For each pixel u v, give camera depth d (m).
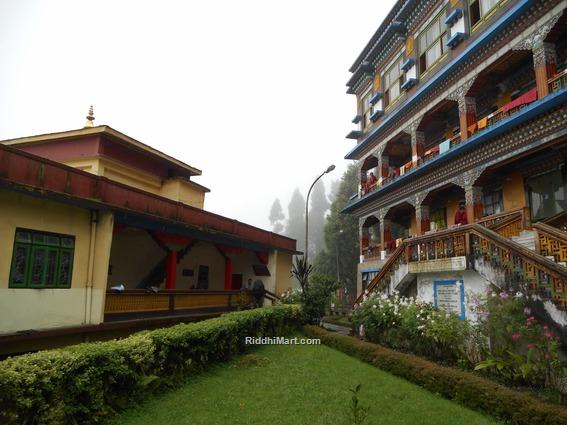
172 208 15.30
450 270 10.45
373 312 12.20
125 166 18.06
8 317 9.48
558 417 5.54
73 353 6.00
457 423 6.12
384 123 22.42
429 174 18.31
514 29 13.67
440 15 18.84
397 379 8.73
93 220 12.05
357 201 26.00
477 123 15.39
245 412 6.57
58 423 5.29
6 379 4.88
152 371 7.52
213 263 22.50
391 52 23.61
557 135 11.80
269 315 13.57
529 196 15.29
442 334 9.25
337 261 52.66
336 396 7.44
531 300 7.84
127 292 12.49
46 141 17.58
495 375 8.05
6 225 9.58
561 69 13.77
